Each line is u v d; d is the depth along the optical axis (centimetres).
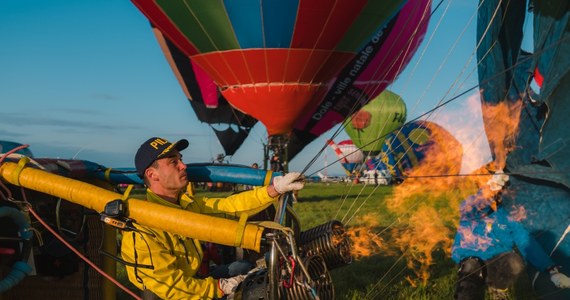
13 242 369
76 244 438
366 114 3294
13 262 371
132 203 294
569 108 483
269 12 1427
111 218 293
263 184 382
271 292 277
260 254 465
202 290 308
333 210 1569
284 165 1673
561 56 482
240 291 302
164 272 305
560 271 486
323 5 1416
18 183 333
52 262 425
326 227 346
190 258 323
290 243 278
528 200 496
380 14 1484
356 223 1201
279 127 1650
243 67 1549
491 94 550
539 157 498
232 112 2098
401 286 638
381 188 2814
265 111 1625
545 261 448
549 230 493
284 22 1442
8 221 362
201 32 1517
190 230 281
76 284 446
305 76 1564
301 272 286
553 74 486
